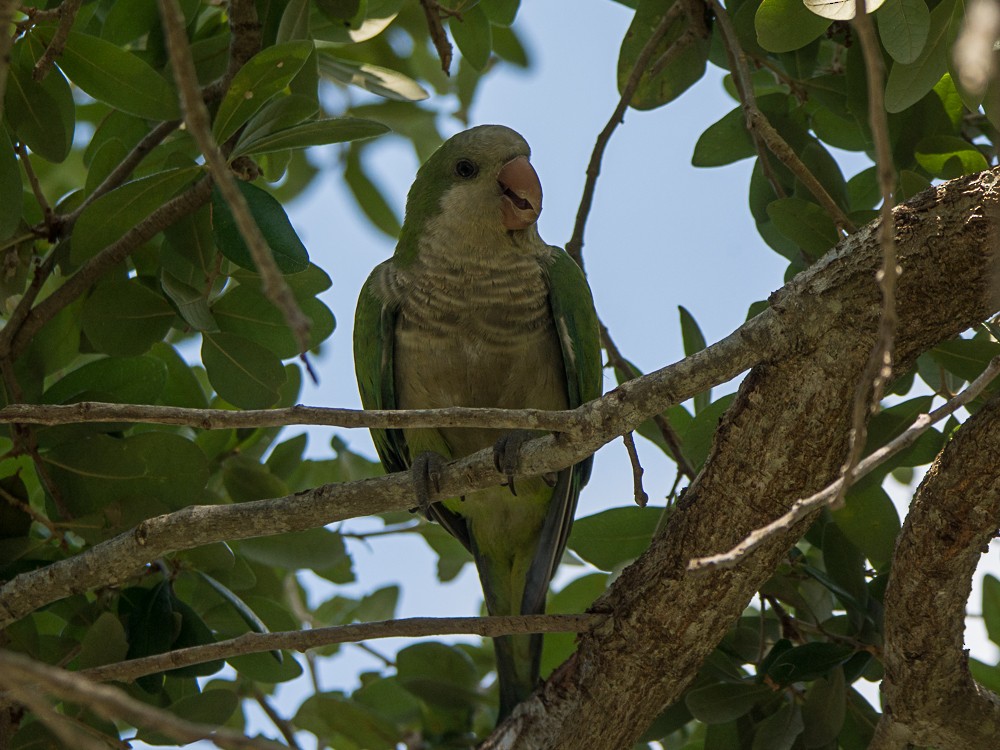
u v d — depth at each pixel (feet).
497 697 28.94
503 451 21.40
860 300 18.69
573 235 26.96
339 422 17.25
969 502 18.24
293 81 23.24
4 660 10.85
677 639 21.24
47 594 20.40
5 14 12.62
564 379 26.86
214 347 24.18
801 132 26.14
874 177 26.16
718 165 27.48
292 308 10.70
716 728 23.81
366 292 27.81
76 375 24.11
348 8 26.66
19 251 23.82
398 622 19.35
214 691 22.99
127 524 23.18
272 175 28.50
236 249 20.89
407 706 30.66
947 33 19.47
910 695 20.62
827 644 21.88
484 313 26.30
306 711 29.22
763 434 19.45
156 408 17.48
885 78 23.36
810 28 20.65
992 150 24.70
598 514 26.11
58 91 22.71
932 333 18.99
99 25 26.89
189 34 26.61
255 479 26.73
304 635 18.81
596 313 27.55
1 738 21.43
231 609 25.26
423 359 26.50
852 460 13.88
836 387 18.86
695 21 26.00
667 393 18.65
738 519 20.08
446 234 26.81
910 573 19.27
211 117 25.03
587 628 21.35
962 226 18.24
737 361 18.81
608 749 22.11
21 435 22.97
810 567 23.53
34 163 30.30
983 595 27.37
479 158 26.99
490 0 30.17
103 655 21.67
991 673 25.80
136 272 25.38
